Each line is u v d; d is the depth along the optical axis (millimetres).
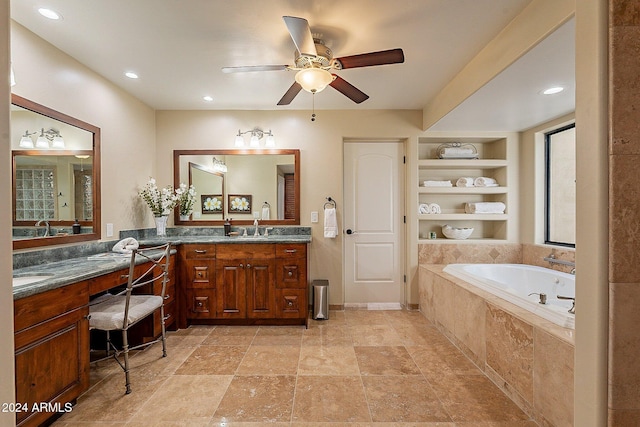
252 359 2373
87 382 1825
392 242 3723
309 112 3564
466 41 2145
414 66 2502
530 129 3410
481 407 1791
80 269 1910
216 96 3123
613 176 802
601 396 817
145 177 3326
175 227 3549
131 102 3070
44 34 2023
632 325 805
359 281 3721
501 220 3619
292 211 3576
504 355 1941
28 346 1445
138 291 2541
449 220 3828
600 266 816
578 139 880
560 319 1644
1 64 719
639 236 801
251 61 2408
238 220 3576
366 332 2908
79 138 2400
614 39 791
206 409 1772
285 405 1807
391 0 1722
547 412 1587
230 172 3572
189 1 1717
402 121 3551
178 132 3545
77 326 1752
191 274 3004
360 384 2025
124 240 2633
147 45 2170
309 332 2914
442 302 2891
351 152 3695
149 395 1907
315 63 1989
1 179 713
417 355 2436
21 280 1738
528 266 3250
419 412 1744
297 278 3016
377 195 3707
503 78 2156
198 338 2777
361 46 2193
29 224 2000
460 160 3592
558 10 1562
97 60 2373
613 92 796
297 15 1846
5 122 726
